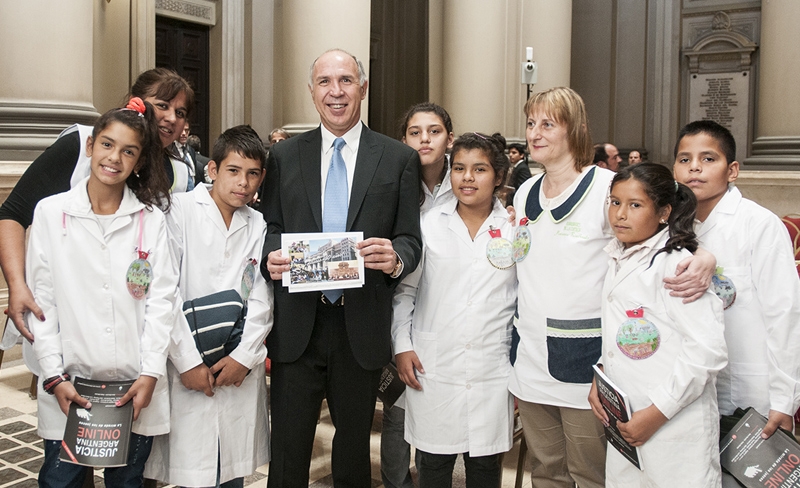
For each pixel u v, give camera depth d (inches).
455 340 104.9
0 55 203.0
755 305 92.4
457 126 351.6
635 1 519.8
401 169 105.8
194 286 101.4
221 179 101.0
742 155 510.0
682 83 525.7
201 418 99.5
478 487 107.2
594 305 94.5
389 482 127.6
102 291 90.9
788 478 82.2
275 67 369.4
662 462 82.7
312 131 109.1
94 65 278.1
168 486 129.5
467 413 104.7
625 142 529.3
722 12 506.3
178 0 346.3
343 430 106.7
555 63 361.7
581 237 94.3
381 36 556.4
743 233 92.9
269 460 109.9
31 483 130.6
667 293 83.1
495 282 104.8
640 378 85.1
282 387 105.1
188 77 362.0
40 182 97.9
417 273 109.0
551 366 96.3
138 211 93.7
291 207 104.7
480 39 344.5
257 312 101.0
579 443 96.0
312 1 272.5
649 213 84.6
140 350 92.7
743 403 93.0
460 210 108.5
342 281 96.4
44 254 91.3
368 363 103.0
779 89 356.5
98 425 87.4
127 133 88.7
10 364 206.2
